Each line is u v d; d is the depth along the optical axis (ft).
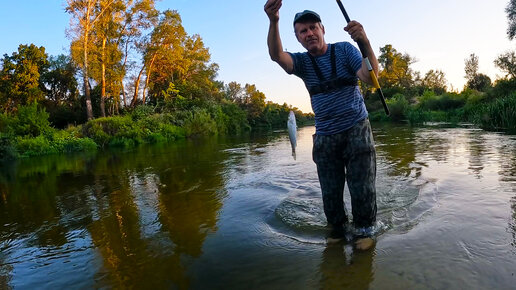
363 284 6.68
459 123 59.67
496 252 7.38
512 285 6.16
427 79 179.01
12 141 47.88
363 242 8.54
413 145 27.43
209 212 12.48
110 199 15.71
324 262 7.77
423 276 6.74
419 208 10.77
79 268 8.51
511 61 74.95
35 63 119.85
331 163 9.63
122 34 99.19
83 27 84.58
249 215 11.76
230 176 19.52
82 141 56.03
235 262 8.16
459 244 7.92
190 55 135.54
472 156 19.53
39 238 11.05
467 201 10.97
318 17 8.98
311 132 62.85
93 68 88.74
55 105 119.14
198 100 106.22
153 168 25.35
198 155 33.22
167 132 75.10
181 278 7.57
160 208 13.55
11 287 7.73
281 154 29.07
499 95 71.26
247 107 149.79
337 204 9.84
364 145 9.07
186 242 9.71
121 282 7.61
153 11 99.30
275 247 8.86
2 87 110.83
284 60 9.02
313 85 9.34
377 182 14.67
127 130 64.95
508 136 29.91
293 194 14.10
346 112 9.17
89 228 11.69
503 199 10.85
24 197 17.78
